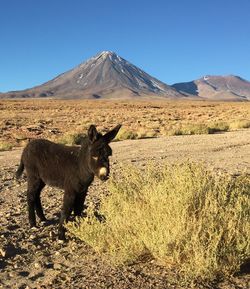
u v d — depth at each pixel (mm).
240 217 2418
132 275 2375
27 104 47250
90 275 2406
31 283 2355
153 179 2873
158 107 42406
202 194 2547
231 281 2287
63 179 3090
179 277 2320
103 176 2740
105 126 15719
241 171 5371
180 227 2348
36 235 3129
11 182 5145
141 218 2539
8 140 11375
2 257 2719
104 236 2672
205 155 7039
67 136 10406
